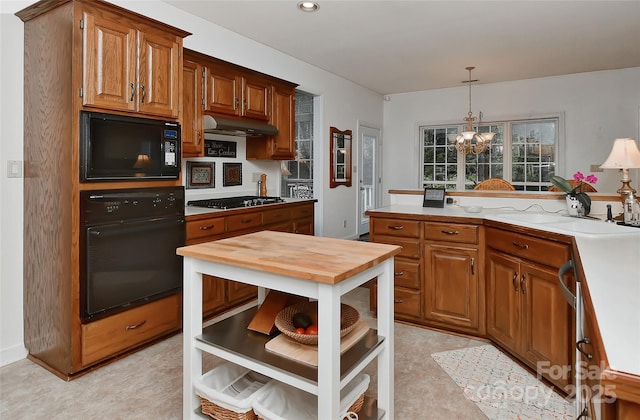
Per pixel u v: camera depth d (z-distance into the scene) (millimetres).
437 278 2895
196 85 3234
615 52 4598
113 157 2311
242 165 4270
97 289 2252
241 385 1752
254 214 3527
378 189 6957
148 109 2504
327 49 4426
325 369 1286
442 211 3094
